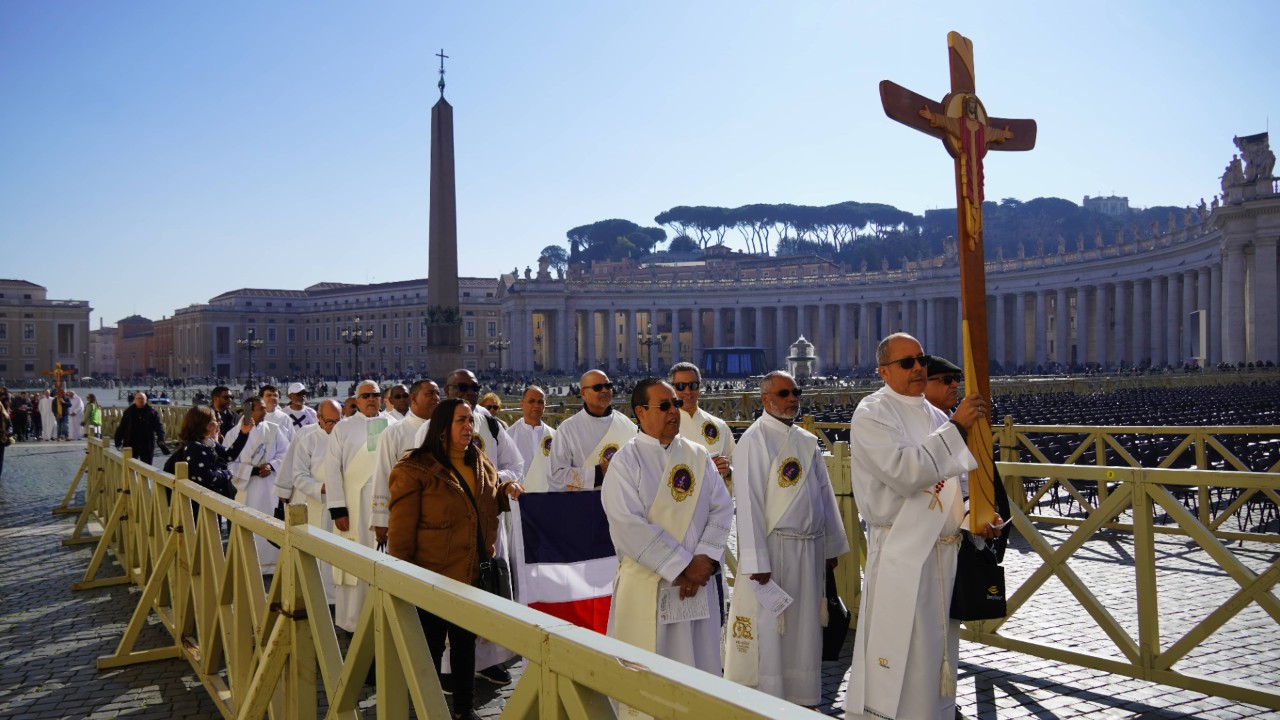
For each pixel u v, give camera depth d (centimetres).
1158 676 597
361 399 855
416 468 581
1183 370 5981
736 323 11425
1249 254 6469
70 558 1146
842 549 575
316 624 428
